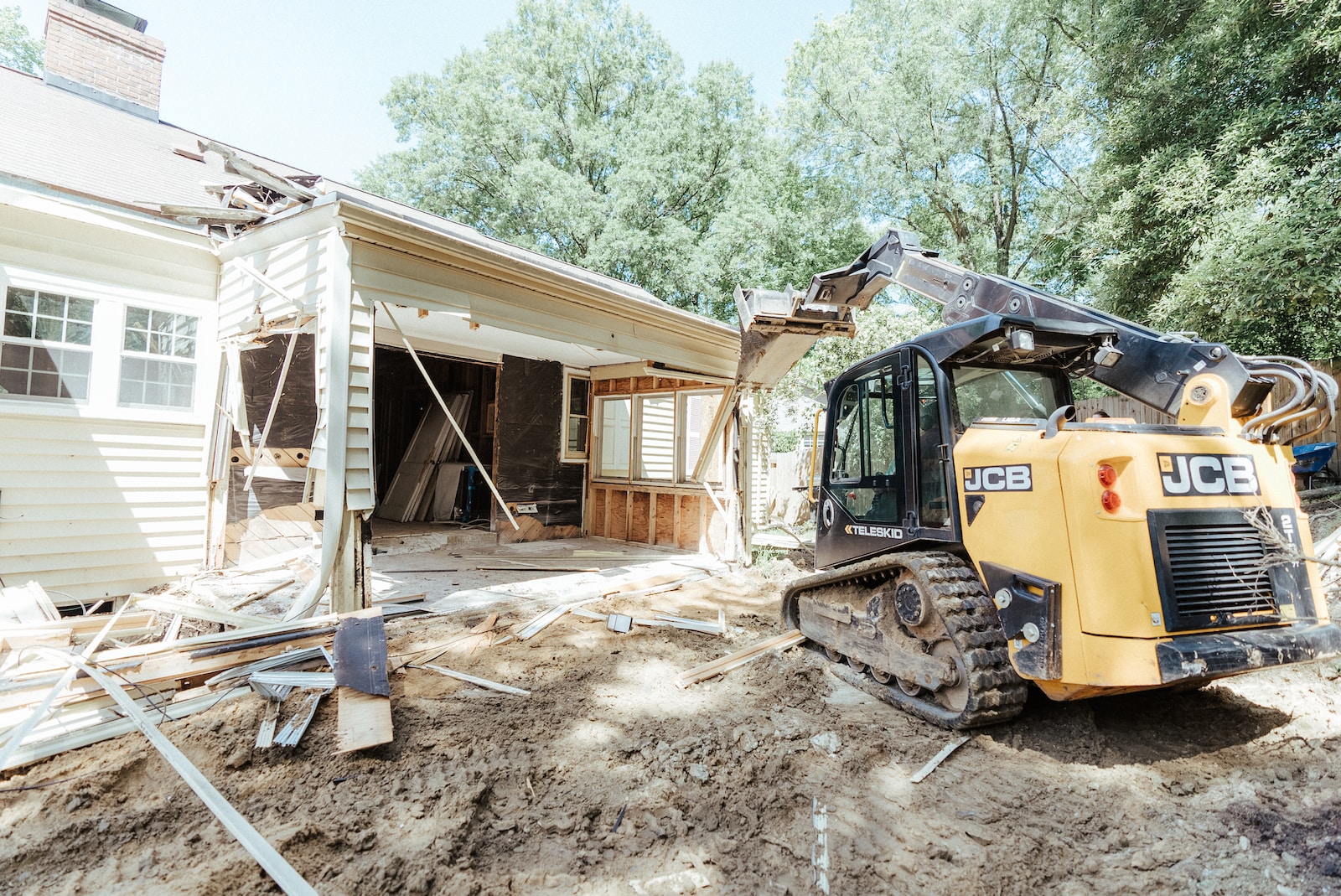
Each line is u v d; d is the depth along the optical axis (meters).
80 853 2.11
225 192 5.53
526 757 2.92
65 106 8.01
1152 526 2.69
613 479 9.87
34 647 3.27
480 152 22.91
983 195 19.48
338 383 4.31
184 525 6.15
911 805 2.59
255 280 5.52
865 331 12.50
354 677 3.15
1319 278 7.24
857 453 4.39
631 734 3.21
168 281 6.02
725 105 23.72
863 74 19.86
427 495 10.72
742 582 7.11
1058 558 2.83
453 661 4.17
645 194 21.91
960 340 3.45
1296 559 2.64
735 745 3.06
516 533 9.26
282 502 6.85
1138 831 2.36
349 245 4.44
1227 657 2.61
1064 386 4.01
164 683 3.19
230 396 6.10
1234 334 8.84
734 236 20.73
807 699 3.73
